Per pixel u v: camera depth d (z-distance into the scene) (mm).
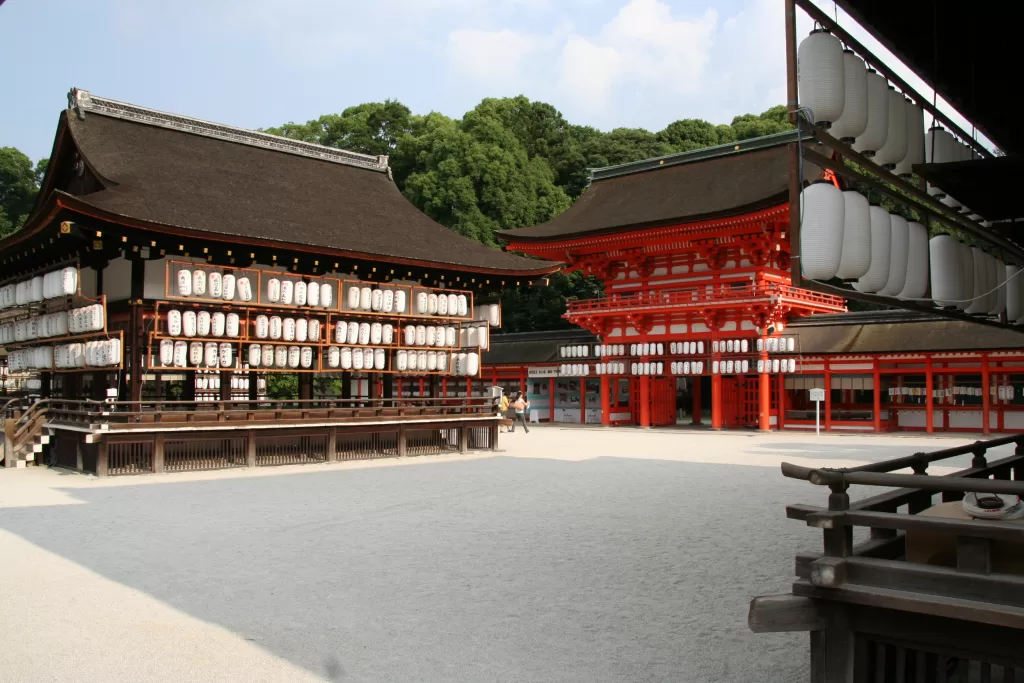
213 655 7223
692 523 13703
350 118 71250
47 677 6660
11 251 24344
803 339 40062
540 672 6793
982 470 7520
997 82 9188
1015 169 8219
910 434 36688
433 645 7496
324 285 24688
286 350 24266
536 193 61938
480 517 14430
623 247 42406
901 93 8227
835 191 7297
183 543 12172
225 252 23172
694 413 46031
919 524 4824
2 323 27578
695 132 69375
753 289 38219
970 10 8000
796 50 6926
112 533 12953
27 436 23422
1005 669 5242
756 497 16781
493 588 9523
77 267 23500
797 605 5121
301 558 11148
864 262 7500
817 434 36531
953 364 36156
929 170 8383
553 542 12156
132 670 6832
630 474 21141
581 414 47969
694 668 6863
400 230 29234
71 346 23234
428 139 63281
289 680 6617
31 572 10359
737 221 36875
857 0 7516
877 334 38219
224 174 26953
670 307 40531
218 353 23109
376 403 27500
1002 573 4758
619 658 7117
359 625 8125
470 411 29500
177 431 21547
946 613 4551
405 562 10883
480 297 32438
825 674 5141
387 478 20375
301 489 18234
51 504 15984
